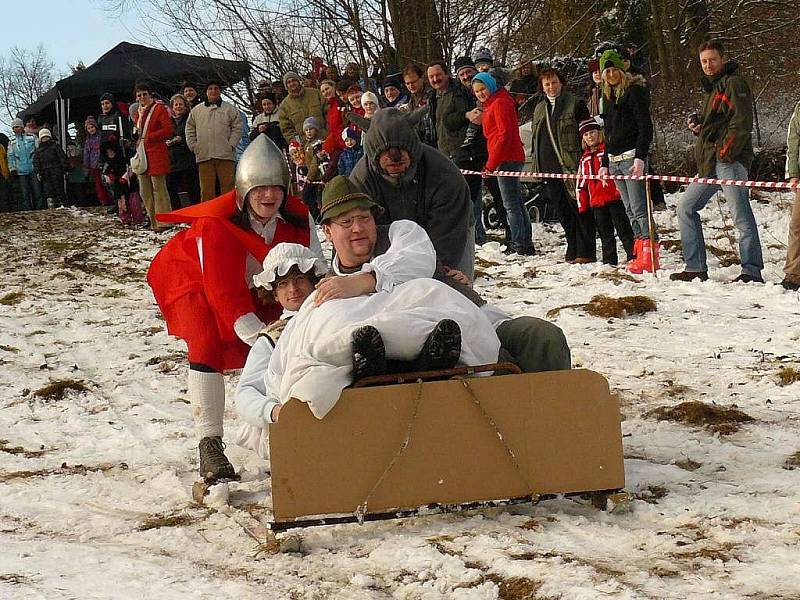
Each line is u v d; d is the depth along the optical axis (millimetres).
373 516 4066
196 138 16391
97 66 22859
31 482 5441
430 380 4168
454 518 4258
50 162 22422
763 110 22391
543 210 15398
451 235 5453
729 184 9852
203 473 5012
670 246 12766
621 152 10883
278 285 4738
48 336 9922
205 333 5059
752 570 3473
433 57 22094
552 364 4453
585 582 3434
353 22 22703
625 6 21953
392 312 4156
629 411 6023
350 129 14633
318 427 4016
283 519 4027
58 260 14789
